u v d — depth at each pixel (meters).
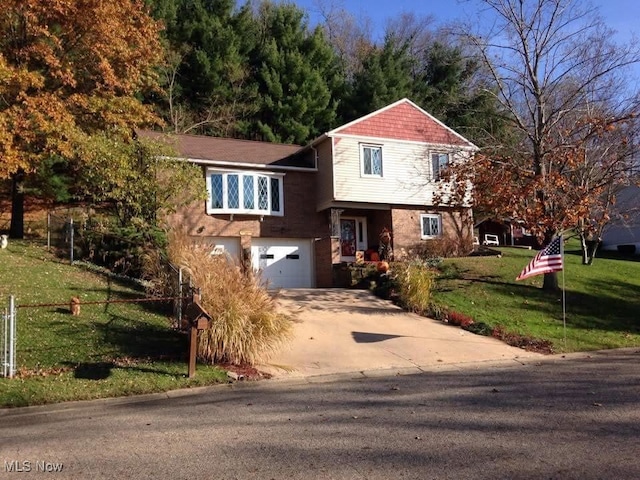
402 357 12.53
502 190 17.44
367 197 25.05
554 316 16.77
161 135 20.69
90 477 5.33
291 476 5.24
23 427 7.50
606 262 24.95
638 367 11.12
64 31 19.02
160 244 16.94
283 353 12.38
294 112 35.81
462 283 19.52
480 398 8.49
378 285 20.06
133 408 8.58
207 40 36.09
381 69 38.06
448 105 27.94
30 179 23.39
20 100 17.05
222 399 9.11
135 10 20.20
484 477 5.10
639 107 20.44
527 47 18.67
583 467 5.30
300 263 25.28
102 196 19.09
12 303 9.98
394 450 5.95
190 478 5.27
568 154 17.72
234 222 23.88
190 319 10.41
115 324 12.62
